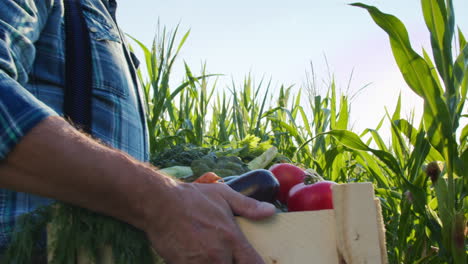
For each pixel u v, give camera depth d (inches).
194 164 67.8
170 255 28.7
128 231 29.1
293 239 34.0
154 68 126.0
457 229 72.9
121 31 55.0
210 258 28.6
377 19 75.5
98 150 26.4
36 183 25.3
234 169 67.3
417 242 92.4
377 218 36.2
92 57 39.5
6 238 31.2
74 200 26.5
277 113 166.2
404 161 95.7
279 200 57.5
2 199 31.6
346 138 87.3
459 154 81.9
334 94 133.3
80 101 37.0
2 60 27.0
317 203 48.5
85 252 29.9
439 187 76.5
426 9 75.7
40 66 35.9
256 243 33.4
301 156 139.6
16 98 25.1
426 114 75.0
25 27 31.9
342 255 33.4
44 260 30.5
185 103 151.3
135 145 43.5
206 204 29.7
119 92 41.4
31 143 24.5
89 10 43.1
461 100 78.2
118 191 26.5
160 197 27.6
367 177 138.1
